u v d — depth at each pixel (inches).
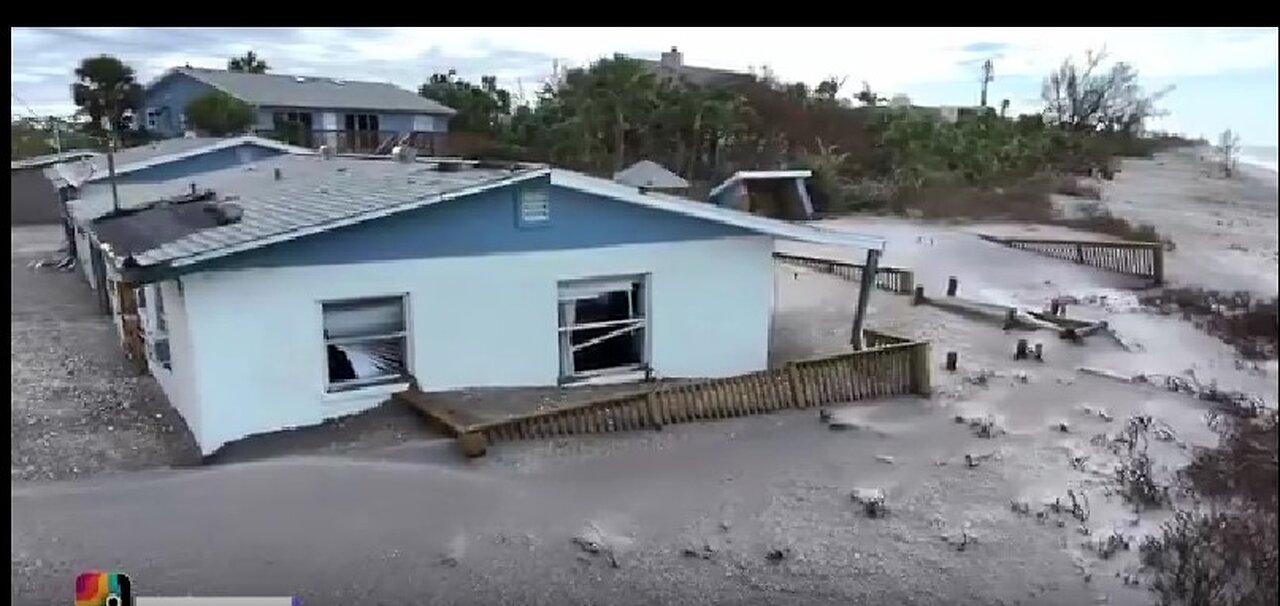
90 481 366.0
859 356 497.4
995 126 1526.8
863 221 1299.2
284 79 1280.8
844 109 1574.8
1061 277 882.8
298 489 355.9
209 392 402.6
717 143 1473.9
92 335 649.0
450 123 1312.7
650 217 498.0
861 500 358.0
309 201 507.5
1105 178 1432.1
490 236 459.8
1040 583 299.9
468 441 390.0
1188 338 650.8
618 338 508.4
